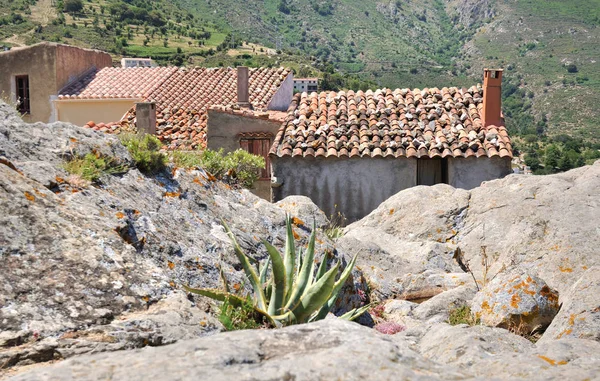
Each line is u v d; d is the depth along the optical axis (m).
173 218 7.29
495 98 19.98
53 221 5.58
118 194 6.96
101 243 5.62
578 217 11.28
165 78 29.67
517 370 3.46
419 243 11.84
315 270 8.37
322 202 18.97
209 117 22.88
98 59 33.09
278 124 22.81
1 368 4.33
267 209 8.80
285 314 6.05
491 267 11.01
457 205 13.01
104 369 2.42
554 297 7.94
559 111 166.25
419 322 8.59
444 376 2.50
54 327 4.70
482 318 8.05
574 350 4.19
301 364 2.45
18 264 5.07
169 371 2.39
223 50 134.00
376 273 10.06
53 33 126.62
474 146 18.86
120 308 5.09
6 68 30.22
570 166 72.94
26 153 6.75
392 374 2.38
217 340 2.71
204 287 6.52
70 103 28.70
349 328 2.90
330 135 19.62
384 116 20.42
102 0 156.50
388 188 18.80
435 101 21.38
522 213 11.97
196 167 8.71
